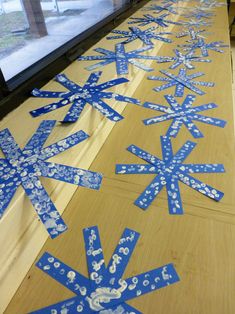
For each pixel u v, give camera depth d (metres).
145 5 1.88
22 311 0.46
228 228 0.57
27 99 0.79
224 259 0.52
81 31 1.15
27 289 0.49
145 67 1.08
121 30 1.40
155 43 1.28
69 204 0.64
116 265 0.51
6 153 0.60
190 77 1.11
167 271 0.50
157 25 1.49
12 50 0.88
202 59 1.25
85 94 0.82
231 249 0.53
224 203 0.61
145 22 1.51
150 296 0.47
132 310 0.45
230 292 0.47
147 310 0.45
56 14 1.08
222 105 0.94
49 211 0.54
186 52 1.32
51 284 0.49
